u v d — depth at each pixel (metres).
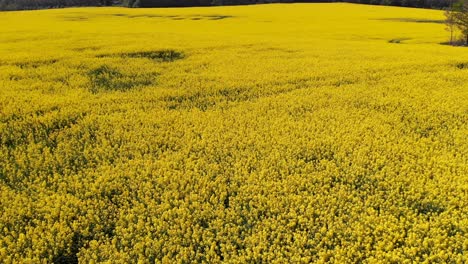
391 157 10.41
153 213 8.14
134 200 8.59
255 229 7.56
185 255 6.83
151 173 9.73
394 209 8.09
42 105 14.00
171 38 29.59
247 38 30.98
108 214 8.23
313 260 6.79
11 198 8.70
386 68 20.36
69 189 9.09
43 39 28.62
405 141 11.50
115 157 10.72
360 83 17.72
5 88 15.93
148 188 9.01
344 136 11.50
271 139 11.45
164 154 10.69
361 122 12.81
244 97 15.77
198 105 14.84
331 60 22.44
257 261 6.80
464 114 13.41
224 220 7.95
